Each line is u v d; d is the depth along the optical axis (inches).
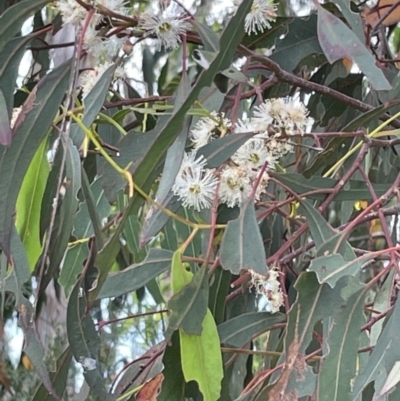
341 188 32.5
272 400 29.3
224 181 30.0
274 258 32.6
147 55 45.3
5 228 29.3
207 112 30.6
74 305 30.3
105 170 31.0
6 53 30.3
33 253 31.0
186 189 29.5
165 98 34.4
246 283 35.0
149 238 30.0
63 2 30.0
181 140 28.6
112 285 32.8
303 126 31.0
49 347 67.1
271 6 31.8
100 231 29.6
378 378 28.6
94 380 30.2
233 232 29.4
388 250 29.5
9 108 30.2
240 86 33.1
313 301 29.6
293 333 29.4
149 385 32.6
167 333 29.2
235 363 36.9
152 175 28.6
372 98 38.9
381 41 41.3
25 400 68.6
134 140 30.9
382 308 30.6
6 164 29.5
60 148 30.0
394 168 40.2
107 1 29.8
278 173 32.7
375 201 30.7
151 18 30.1
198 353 29.4
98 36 30.1
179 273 29.6
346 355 29.4
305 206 32.1
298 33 36.1
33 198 31.1
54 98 30.1
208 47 30.2
